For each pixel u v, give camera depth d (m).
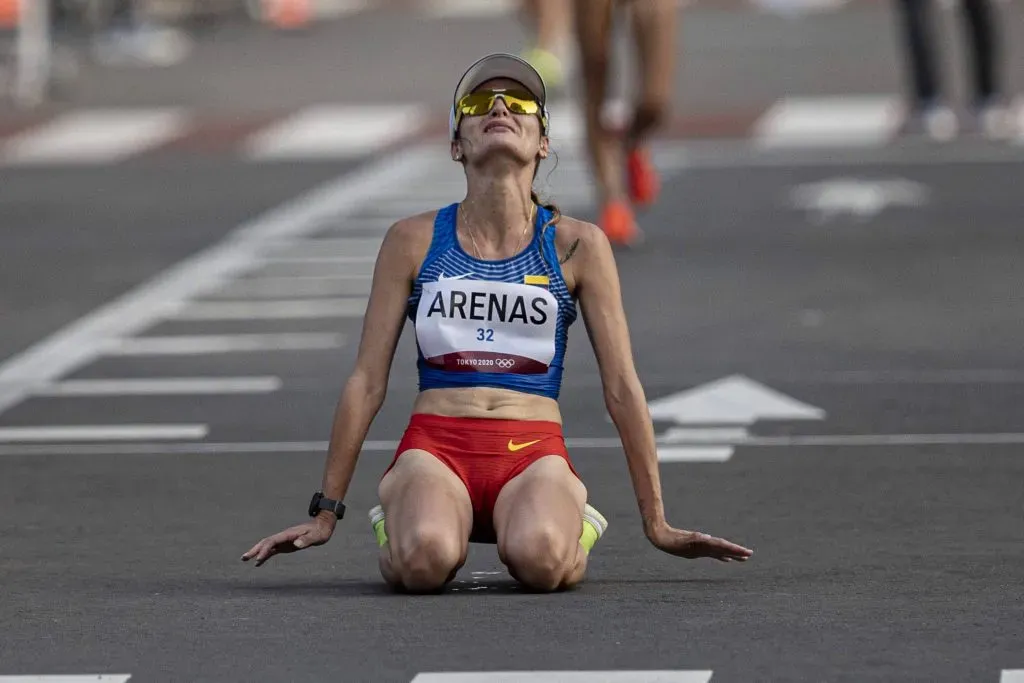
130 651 14.51
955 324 32.53
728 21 91.19
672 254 40.09
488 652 14.22
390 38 85.69
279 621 15.40
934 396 26.84
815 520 19.77
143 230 45.38
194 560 18.34
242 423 25.95
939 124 56.78
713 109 63.31
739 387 27.58
